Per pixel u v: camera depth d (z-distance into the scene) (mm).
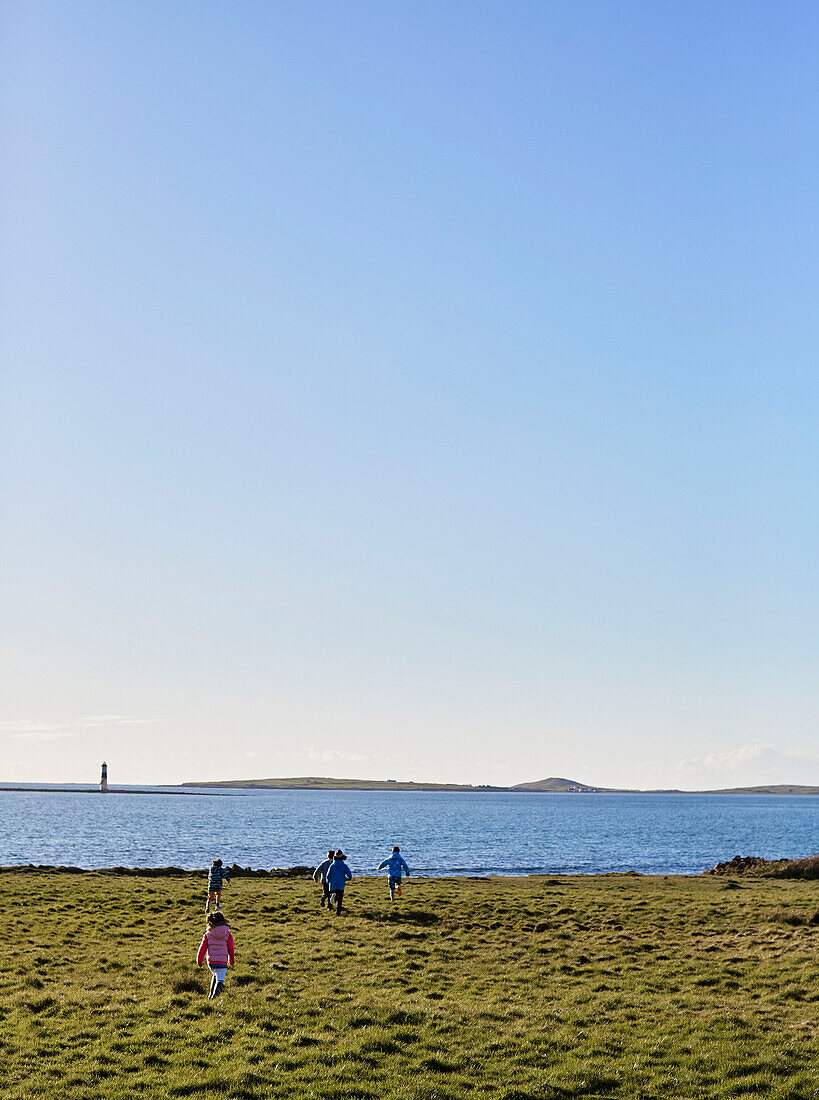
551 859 99312
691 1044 20234
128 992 23875
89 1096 16328
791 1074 18375
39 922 36594
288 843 119812
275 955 29969
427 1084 17500
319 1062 18609
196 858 95375
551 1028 21406
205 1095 16562
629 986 26141
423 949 31641
